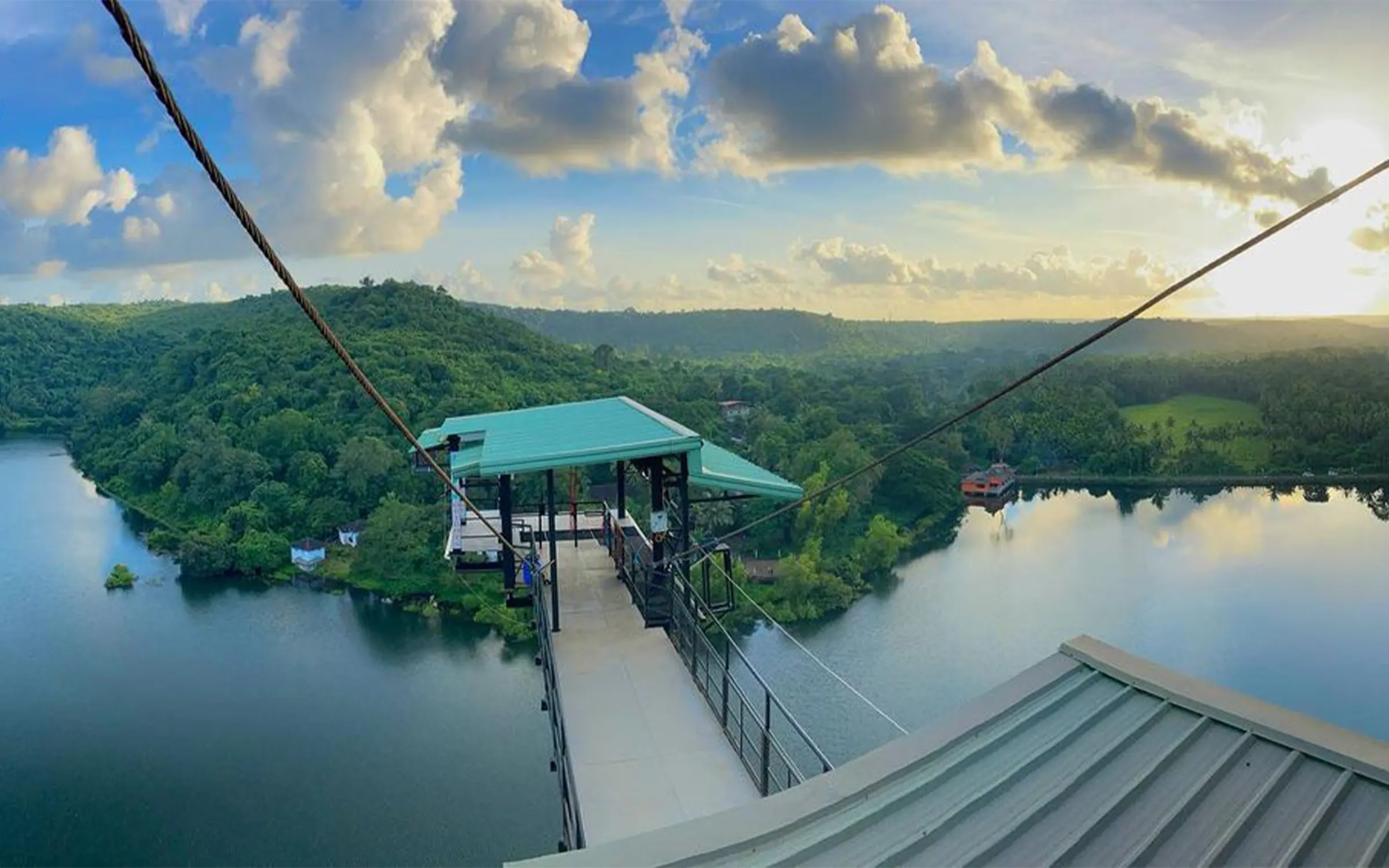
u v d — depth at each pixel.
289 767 35.03
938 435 88.44
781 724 36.81
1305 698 40.97
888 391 111.75
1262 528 68.88
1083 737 5.84
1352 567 57.91
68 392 119.50
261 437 72.38
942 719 6.20
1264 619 49.62
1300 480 83.50
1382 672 42.94
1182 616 50.12
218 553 56.97
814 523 61.75
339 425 75.25
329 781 33.97
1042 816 5.09
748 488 12.35
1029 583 55.56
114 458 84.88
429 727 37.84
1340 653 45.12
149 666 43.97
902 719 37.31
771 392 115.25
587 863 4.89
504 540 10.46
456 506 16.34
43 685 42.03
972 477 80.50
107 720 38.56
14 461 95.31
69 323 135.12
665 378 115.81
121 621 49.94
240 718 38.88
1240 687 42.06
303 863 29.48
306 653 45.47
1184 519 71.94
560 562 16.22
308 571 56.84
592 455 11.52
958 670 42.34
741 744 8.89
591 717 9.91
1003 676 41.59
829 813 5.36
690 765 8.87
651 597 12.58
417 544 54.97
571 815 7.97
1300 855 4.49
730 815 5.33
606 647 11.92
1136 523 70.88
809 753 34.62
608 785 8.52
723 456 14.96
